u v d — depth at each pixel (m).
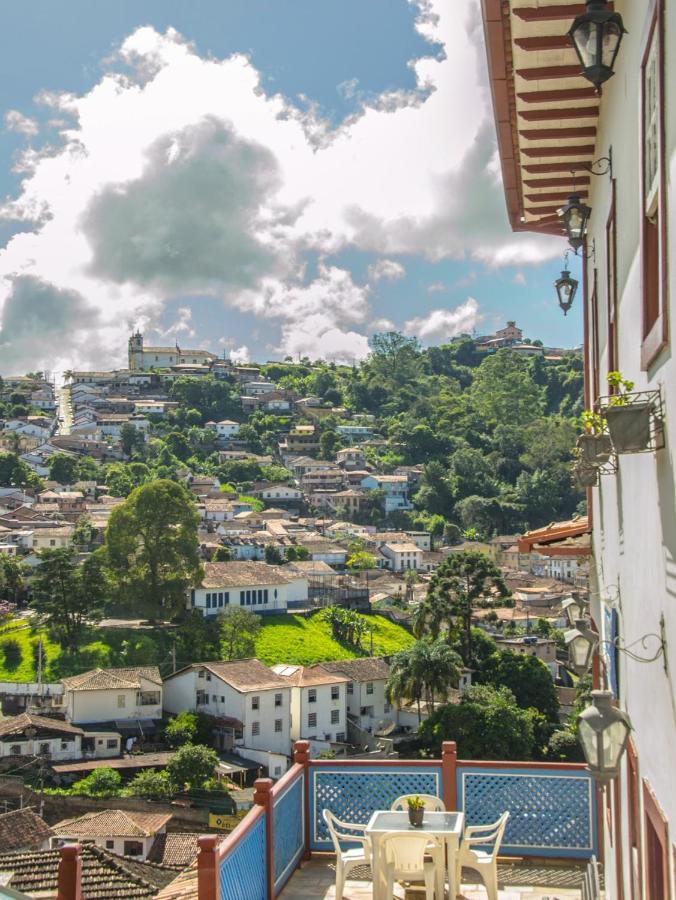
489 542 124.12
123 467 137.25
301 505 133.50
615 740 4.95
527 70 7.19
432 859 7.51
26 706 53.22
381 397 187.75
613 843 7.57
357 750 53.06
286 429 166.12
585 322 10.79
